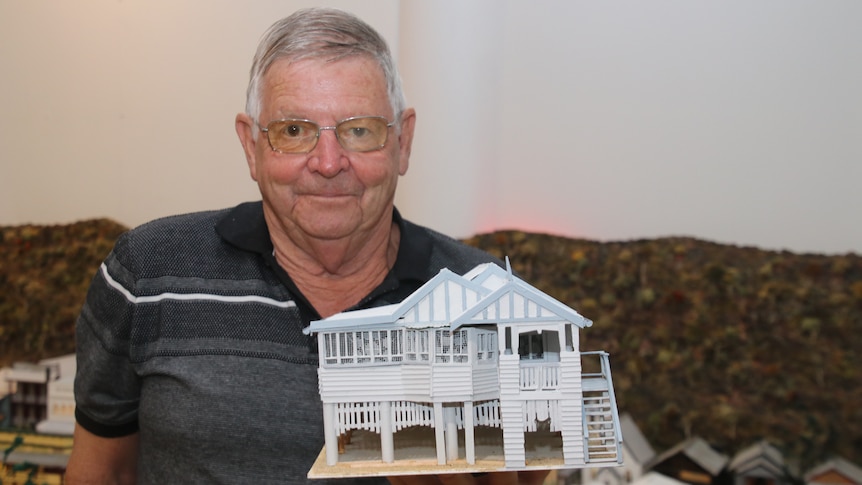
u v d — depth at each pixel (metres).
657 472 3.23
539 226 3.63
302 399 1.79
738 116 3.40
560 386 1.43
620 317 3.37
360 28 1.68
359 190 1.66
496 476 1.53
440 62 3.49
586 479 3.13
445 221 3.55
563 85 3.57
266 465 1.79
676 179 3.48
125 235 1.97
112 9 3.81
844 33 3.26
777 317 3.19
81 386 1.95
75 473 2.03
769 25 3.34
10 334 3.84
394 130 1.72
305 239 1.72
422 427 1.70
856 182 3.26
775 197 3.37
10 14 3.90
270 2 3.66
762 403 3.15
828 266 3.17
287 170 1.62
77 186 3.92
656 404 3.29
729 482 3.12
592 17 3.52
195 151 3.79
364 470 1.43
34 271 3.85
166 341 1.84
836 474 2.99
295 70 1.61
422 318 1.46
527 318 1.43
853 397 3.05
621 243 3.45
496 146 3.64
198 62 3.76
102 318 1.93
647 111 3.50
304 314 1.83
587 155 3.57
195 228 1.96
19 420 3.65
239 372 1.80
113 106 3.85
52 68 3.89
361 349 1.49
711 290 3.28
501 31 3.60
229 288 1.86
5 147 3.98
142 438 1.93
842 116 3.28
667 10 3.45
